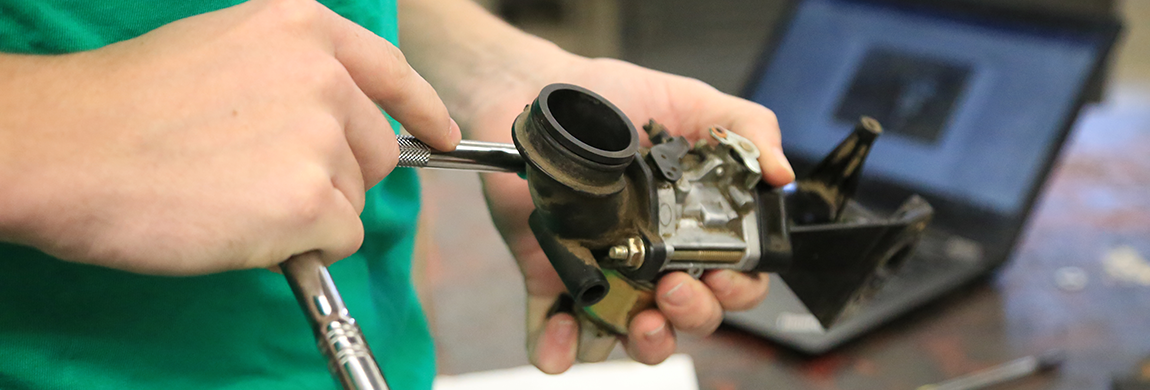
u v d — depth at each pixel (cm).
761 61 121
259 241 43
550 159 48
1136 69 199
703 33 175
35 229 42
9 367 50
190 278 53
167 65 44
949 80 107
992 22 105
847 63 115
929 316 89
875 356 83
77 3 50
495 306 92
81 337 51
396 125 64
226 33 44
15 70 43
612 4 240
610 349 68
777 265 58
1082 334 85
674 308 59
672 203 55
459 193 120
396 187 63
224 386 55
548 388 78
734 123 67
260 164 43
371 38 47
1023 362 80
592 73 71
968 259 97
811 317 86
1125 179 120
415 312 67
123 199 42
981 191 102
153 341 53
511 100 71
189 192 43
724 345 85
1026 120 101
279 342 57
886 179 109
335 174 45
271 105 44
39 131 42
